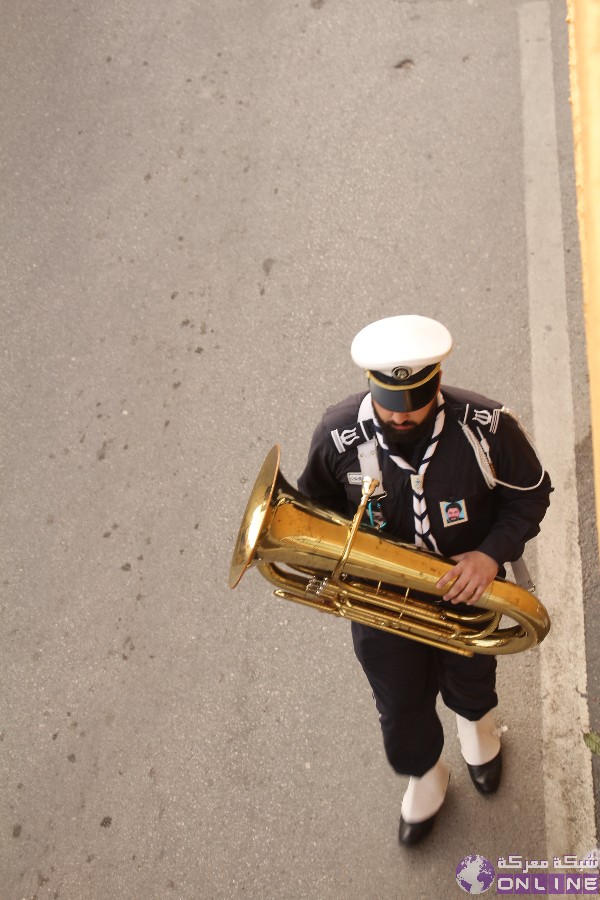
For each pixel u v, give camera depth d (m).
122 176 5.79
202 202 5.53
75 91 6.28
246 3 6.36
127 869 3.67
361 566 2.44
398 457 2.44
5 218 5.81
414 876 3.42
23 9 6.82
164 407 4.84
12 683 4.21
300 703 3.87
